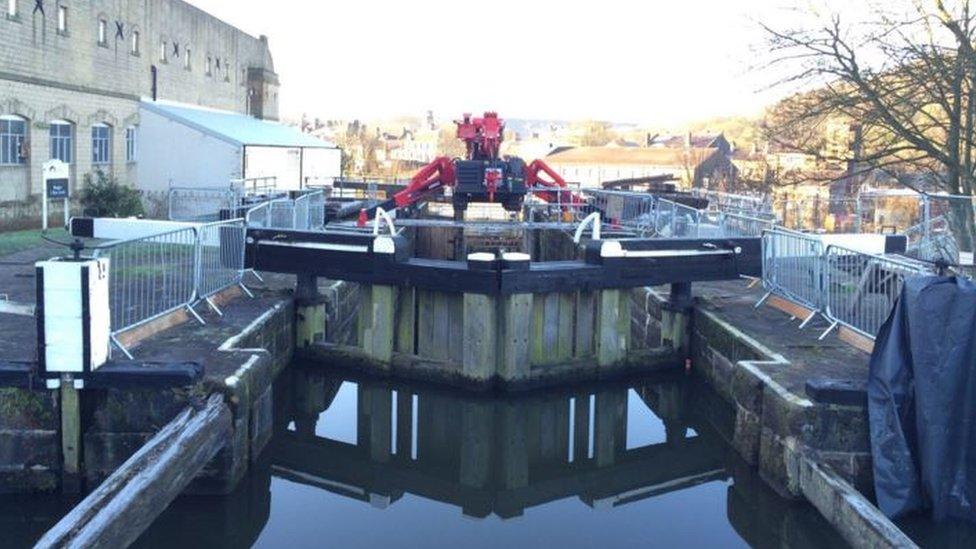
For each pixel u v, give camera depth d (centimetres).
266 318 1176
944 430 758
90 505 612
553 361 1312
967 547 760
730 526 906
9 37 2375
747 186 3416
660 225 1900
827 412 821
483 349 1249
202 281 1137
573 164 9862
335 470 1080
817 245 1145
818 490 777
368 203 2528
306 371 1391
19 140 2483
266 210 1570
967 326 757
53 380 798
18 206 2445
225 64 4644
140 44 3391
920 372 767
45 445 813
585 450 1176
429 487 1032
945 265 820
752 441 934
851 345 1067
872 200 2795
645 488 1032
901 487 773
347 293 1828
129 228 1350
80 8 2811
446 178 1983
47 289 789
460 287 1240
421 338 1336
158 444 714
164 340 997
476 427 1252
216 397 832
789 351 1035
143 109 3394
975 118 2036
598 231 1341
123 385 807
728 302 1388
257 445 931
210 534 830
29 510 812
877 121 2030
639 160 9656
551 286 1248
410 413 1306
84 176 2872
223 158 3422
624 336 1352
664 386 1384
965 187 1991
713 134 11406
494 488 1034
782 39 2147
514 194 1902
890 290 978
